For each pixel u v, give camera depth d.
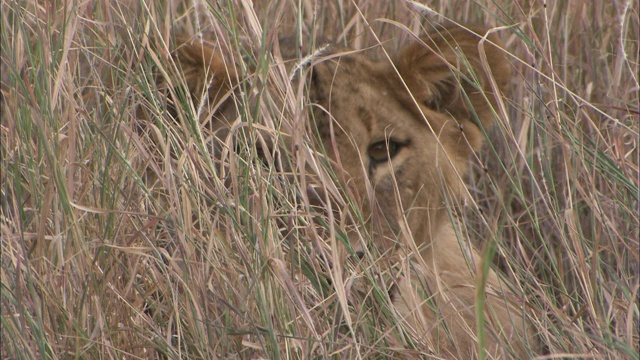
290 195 6.41
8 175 6.65
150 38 6.97
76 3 6.61
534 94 7.07
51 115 6.16
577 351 5.79
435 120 7.43
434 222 7.41
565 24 9.10
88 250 6.05
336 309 5.80
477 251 7.33
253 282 5.64
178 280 6.01
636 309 6.00
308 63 6.92
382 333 5.93
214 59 6.97
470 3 9.74
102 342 5.68
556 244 8.49
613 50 9.55
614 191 7.08
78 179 6.50
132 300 6.25
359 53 7.55
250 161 5.98
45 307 5.95
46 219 6.19
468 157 7.90
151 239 6.18
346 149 6.85
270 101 6.19
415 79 7.27
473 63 7.61
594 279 6.00
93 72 6.80
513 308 6.75
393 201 7.02
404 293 6.71
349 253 6.16
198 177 6.02
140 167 6.64
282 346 5.71
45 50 6.39
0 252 6.34
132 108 6.50
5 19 6.88
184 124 6.17
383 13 9.80
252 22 6.36
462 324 6.61
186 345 6.00
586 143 7.68
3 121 8.12
